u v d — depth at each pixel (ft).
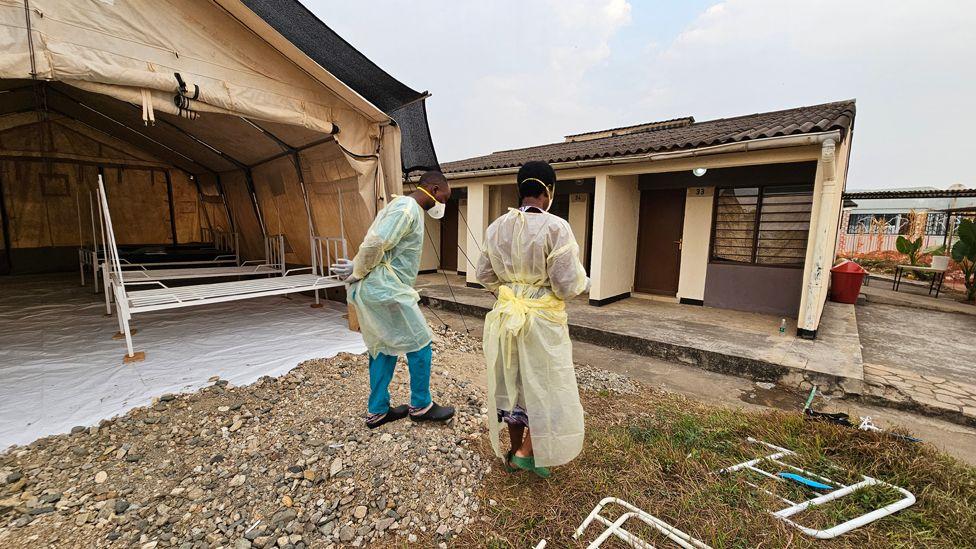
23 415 8.32
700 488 7.11
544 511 6.67
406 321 8.21
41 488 6.44
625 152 19.49
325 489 6.89
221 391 9.91
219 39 11.32
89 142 26.94
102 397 9.20
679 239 23.75
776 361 13.51
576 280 6.46
